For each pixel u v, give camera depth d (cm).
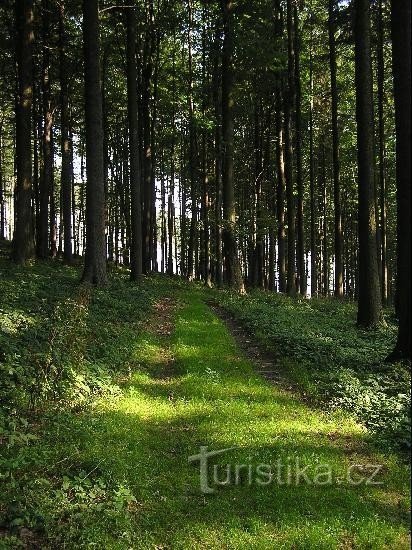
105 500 601
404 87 944
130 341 1323
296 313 2008
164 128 3981
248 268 4916
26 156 2150
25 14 2134
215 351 1303
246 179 4344
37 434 734
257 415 891
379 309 1703
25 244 2173
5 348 905
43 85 2812
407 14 895
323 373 1145
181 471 689
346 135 3734
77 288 1692
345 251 5441
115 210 4584
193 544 533
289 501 614
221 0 2678
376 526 560
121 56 3316
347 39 2197
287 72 2975
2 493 566
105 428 787
